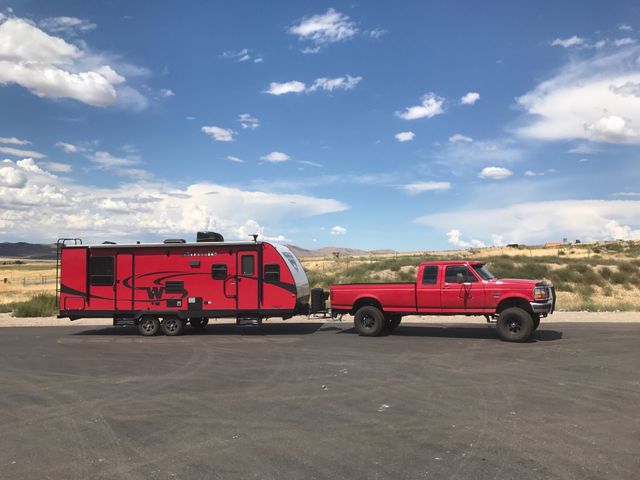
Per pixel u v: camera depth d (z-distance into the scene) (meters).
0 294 46.28
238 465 5.58
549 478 5.09
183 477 5.29
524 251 78.19
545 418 7.12
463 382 9.41
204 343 15.42
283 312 17.56
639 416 7.18
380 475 5.23
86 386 9.61
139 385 9.63
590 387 8.90
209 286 17.91
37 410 7.96
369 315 16.14
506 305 14.81
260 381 9.80
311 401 8.24
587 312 22.41
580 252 67.19
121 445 6.30
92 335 18.19
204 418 7.38
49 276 84.19
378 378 9.87
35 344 15.64
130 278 18.27
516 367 10.73
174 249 18.16
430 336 15.83
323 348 13.81
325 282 36.56
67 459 5.85
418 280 15.77
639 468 5.32
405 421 7.09
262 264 17.72
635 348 12.92
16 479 5.29
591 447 5.95
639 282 33.75
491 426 6.79
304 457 5.78
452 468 5.38
